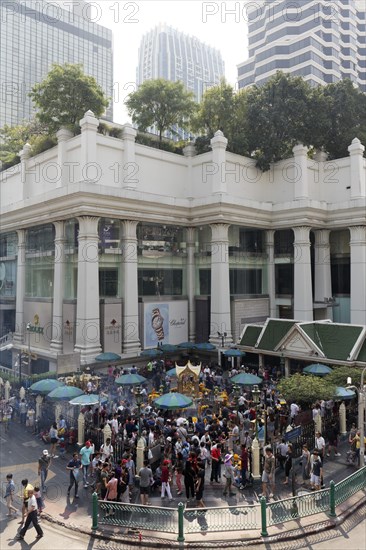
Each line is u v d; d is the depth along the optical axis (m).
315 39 89.25
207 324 41.28
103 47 89.06
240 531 14.45
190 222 41.84
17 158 50.69
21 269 43.81
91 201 33.72
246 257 44.00
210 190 41.31
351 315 43.28
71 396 22.16
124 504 14.82
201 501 15.98
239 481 17.50
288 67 90.88
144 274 39.44
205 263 42.19
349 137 46.94
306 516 15.18
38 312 40.72
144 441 18.50
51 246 39.78
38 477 18.47
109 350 34.94
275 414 22.38
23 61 76.75
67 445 21.64
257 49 95.62
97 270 34.41
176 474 17.44
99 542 14.08
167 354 39.22
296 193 43.66
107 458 17.77
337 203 44.09
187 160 43.22
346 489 16.22
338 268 47.59
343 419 22.66
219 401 25.39
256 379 25.27
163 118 48.19
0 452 21.16
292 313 46.22
